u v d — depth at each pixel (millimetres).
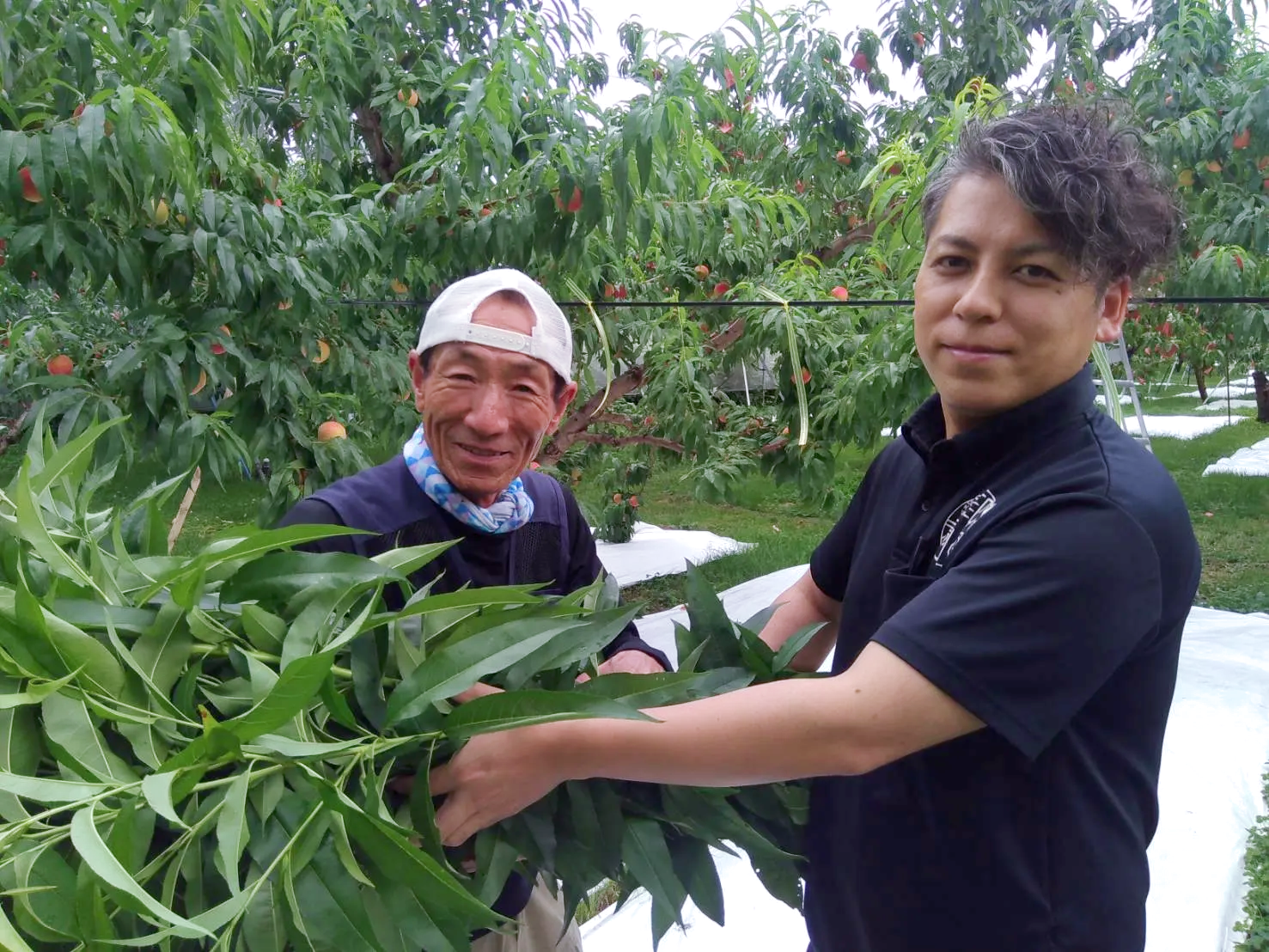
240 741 627
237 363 2244
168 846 657
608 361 2945
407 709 746
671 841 995
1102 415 900
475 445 1141
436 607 791
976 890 900
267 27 1961
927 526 945
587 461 4594
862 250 3717
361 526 1141
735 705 762
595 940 1989
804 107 4195
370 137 3516
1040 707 750
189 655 739
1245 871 2219
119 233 1938
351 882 668
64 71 1903
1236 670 3148
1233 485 7191
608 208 2301
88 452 853
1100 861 879
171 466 1955
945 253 872
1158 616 794
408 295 3062
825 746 744
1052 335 840
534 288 1171
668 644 3674
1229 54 3820
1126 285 901
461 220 2396
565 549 1361
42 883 571
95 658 664
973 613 762
